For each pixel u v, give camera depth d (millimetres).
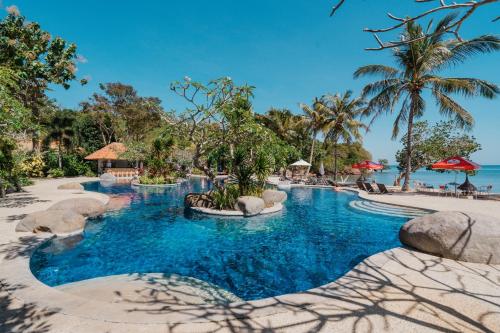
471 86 18203
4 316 3639
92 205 11641
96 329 3359
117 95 47812
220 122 13867
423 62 19719
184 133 14219
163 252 7738
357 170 53969
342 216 12711
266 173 14852
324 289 4512
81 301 4086
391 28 2455
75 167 35438
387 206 14312
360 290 4469
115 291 5027
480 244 5898
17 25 19250
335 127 33250
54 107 35594
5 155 16797
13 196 16156
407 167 21859
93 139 40312
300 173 42375
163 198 17547
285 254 7672
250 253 7734
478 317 3637
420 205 13680
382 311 3787
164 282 5680
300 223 11281
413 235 6754
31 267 6309
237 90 12953
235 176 16359
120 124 43688
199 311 3824
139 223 10938
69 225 8539
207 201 13719
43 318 3598
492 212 11562
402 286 4625
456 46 18078
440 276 5074
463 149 25062
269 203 14469
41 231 8125
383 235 9609
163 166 26281
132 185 25359
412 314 3703
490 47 16703
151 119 47594
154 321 3539
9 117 11117
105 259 7180
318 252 7836
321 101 35250
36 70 19234
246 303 4051
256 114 41656
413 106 21109
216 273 6375
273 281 5992
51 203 13422
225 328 3379
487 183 44375
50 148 35938
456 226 6168
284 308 3879
